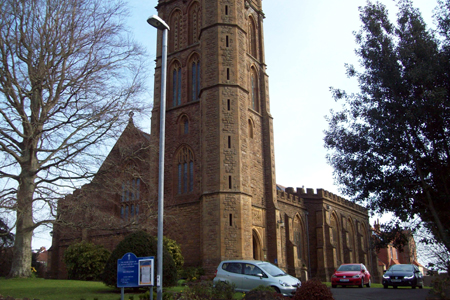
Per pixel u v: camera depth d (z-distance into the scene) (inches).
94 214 928.3
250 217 1311.5
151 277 526.0
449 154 847.1
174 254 1255.5
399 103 843.4
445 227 911.7
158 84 1644.9
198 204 1374.3
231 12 1472.7
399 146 852.6
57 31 904.9
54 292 753.6
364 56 895.1
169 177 1494.8
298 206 1956.2
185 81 1571.1
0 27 858.8
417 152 861.8
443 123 832.9
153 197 1341.0
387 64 860.0
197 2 1636.3
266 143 1632.6
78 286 855.7
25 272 893.8
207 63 1430.9
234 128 1352.1
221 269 812.0
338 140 901.2
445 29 858.1
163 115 623.2
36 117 892.6
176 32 1673.2
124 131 986.7
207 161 1331.2
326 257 1982.0
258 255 1459.2
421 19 882.8
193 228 1363.2
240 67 1440.7
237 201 1274.6
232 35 1449.3
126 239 816.9
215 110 1365.7
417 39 852.0
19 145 921.5
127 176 1024.2
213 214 1262.3
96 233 1603.1
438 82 836.0
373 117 858.1
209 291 681.0
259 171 1568.7
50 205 869.8
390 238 889.5
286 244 1768.0
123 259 549.6
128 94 948.0
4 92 866.8
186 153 1491.1
